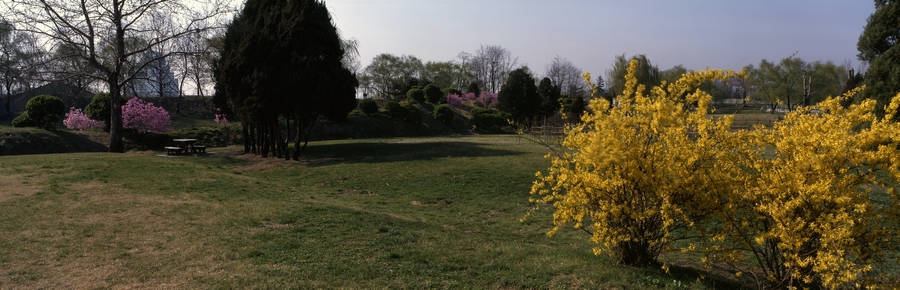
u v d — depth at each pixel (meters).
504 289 5.07
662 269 5.71
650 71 48.00
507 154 17.67
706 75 5.16
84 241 6.36
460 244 6.92
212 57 22.09
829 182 4.31
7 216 7.48
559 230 8.88
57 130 24.58
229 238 6.73
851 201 4.41
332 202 10.59
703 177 4.96
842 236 4.33
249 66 17.84
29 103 24.25
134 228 7.10
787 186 4.59
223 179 12.41
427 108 45.12
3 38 21.06
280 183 13.66
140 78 21.66
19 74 19.27
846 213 4.34
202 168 14.66
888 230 4.52
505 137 31.50
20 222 7.16
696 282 5.37
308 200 10.40
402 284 5.11
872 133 4.36
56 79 19.97
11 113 33.50
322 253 6.18
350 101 19.38
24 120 24.50
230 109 21.42
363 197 12.16
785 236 4.50
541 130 25.62
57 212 7.91
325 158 18.47
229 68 18.02
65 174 11.88
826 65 46.59
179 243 6.42
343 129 33.62
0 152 20.38
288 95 17.47
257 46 17.84
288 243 6.56
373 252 6.30
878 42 14.64
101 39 20.72
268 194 10.79
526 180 12.95
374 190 12.94
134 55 22.11
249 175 15.05
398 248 6.52
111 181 11.20
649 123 5.11
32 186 10.20
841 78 50.06
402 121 39.09
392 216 8.89
